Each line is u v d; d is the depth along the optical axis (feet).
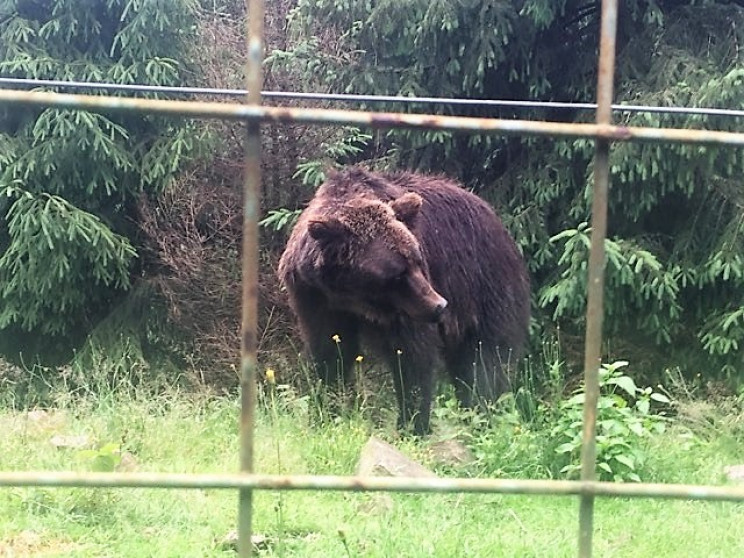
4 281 28.22
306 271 18.89
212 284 28.63
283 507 13.58
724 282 26.71
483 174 30.53
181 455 16.51
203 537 12.63
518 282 22.74
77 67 28.43
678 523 13.80
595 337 5.41
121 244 28.35
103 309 30.25
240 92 14.73
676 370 26.30
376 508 13.97
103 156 27.86
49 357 29.96
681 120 24.81
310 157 29.58
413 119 5.15
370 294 18.30
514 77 27.63
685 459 17.44
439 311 17.83
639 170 24.80
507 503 14.52
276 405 19.89
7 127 28.53
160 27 28.35
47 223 26.53
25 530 12.68
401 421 19.47
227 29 33.24
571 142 26.91
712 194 26.53
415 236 19.04
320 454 16.44
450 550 11.76
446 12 25.77
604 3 5.16
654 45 26.84
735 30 26.30
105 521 13.21
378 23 27.37
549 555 11.80
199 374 27.30
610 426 16.43
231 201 29.22
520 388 21.90
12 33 28.27
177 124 29.14
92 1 28.58
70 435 17.49
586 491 5.37
